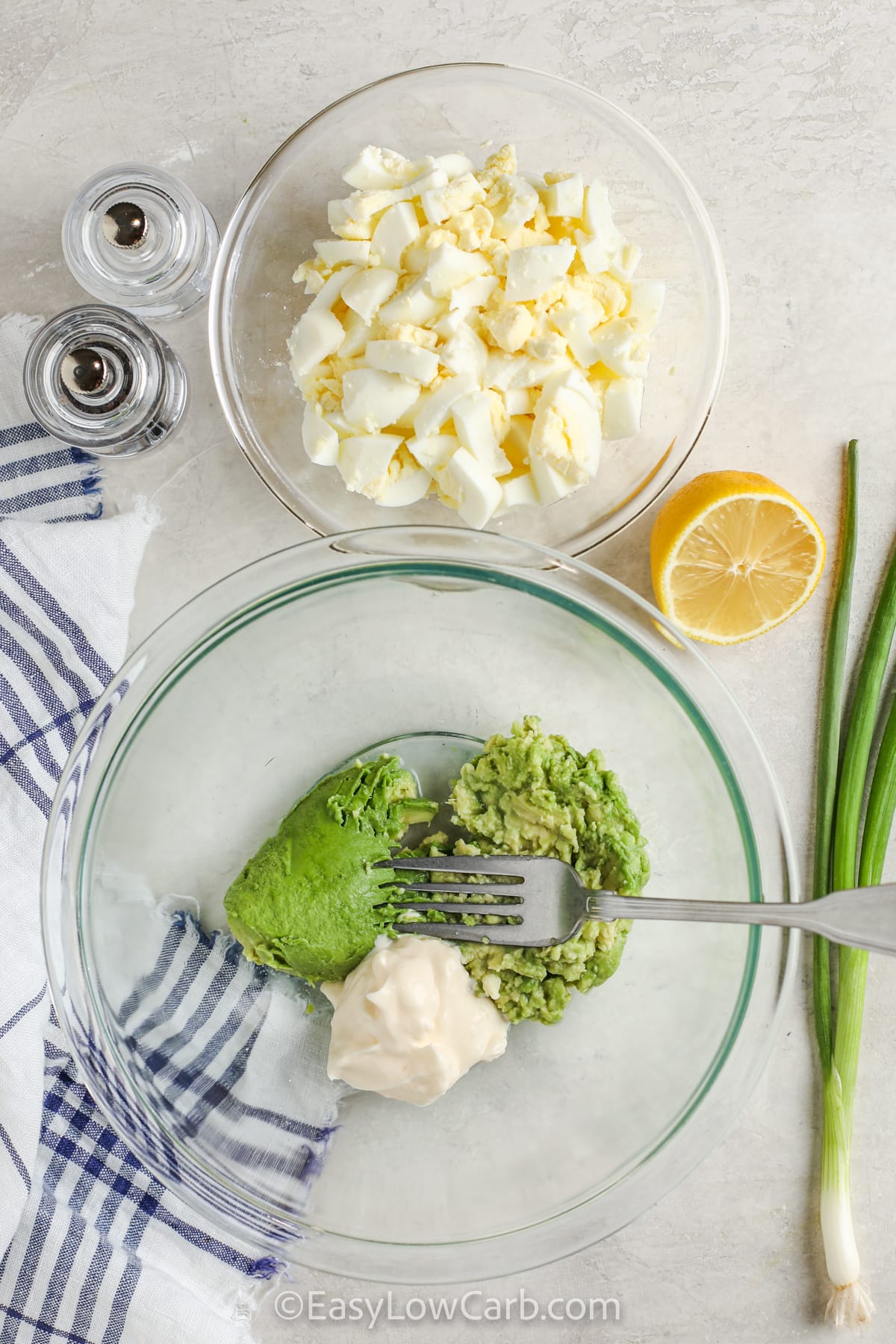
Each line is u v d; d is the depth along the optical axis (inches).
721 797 22.5
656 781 22.8
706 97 24.3
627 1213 22.5
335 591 22.7
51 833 22.6
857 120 24.3
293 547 22.4
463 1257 22.5
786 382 24.3
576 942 21.3
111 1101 22.9
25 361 23.7
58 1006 22.7
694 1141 22.5
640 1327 23.9
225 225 24.7
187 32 24.5
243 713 23.2
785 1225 23.9
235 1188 22.9
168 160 24.6
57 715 23.7
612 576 24.4
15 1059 22.8
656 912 20.5
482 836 21.8
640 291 23.2
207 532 24.5
